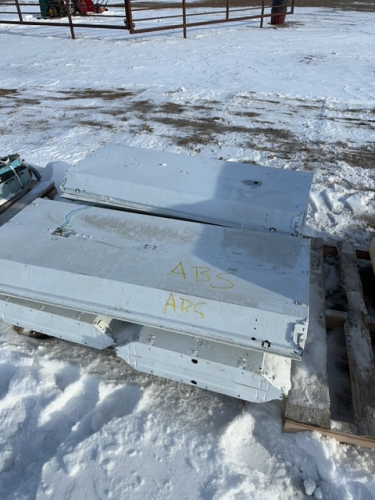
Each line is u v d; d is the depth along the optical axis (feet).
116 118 22.41
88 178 10.25
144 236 8.39
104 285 7.25
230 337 6.68
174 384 8.71
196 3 60.29
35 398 8.41
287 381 7.16
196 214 9.41
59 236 8.43
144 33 42.39
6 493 7.07
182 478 7.07
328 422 7.16
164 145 19.24
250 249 7.96
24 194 13.30
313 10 53.11
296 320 6.40
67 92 26.48
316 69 29.58
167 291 6.97
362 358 8.15
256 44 36.91
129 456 7.37
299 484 7.13
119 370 8.96
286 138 19.85
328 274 11.47
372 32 40.34
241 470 7.26
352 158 17.98
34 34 43.68
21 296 7.75
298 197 9.38
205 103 24.29
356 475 7.15
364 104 23.54
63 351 9.38
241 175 10.30
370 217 14.21
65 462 7.22
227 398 8.43
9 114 23.26
